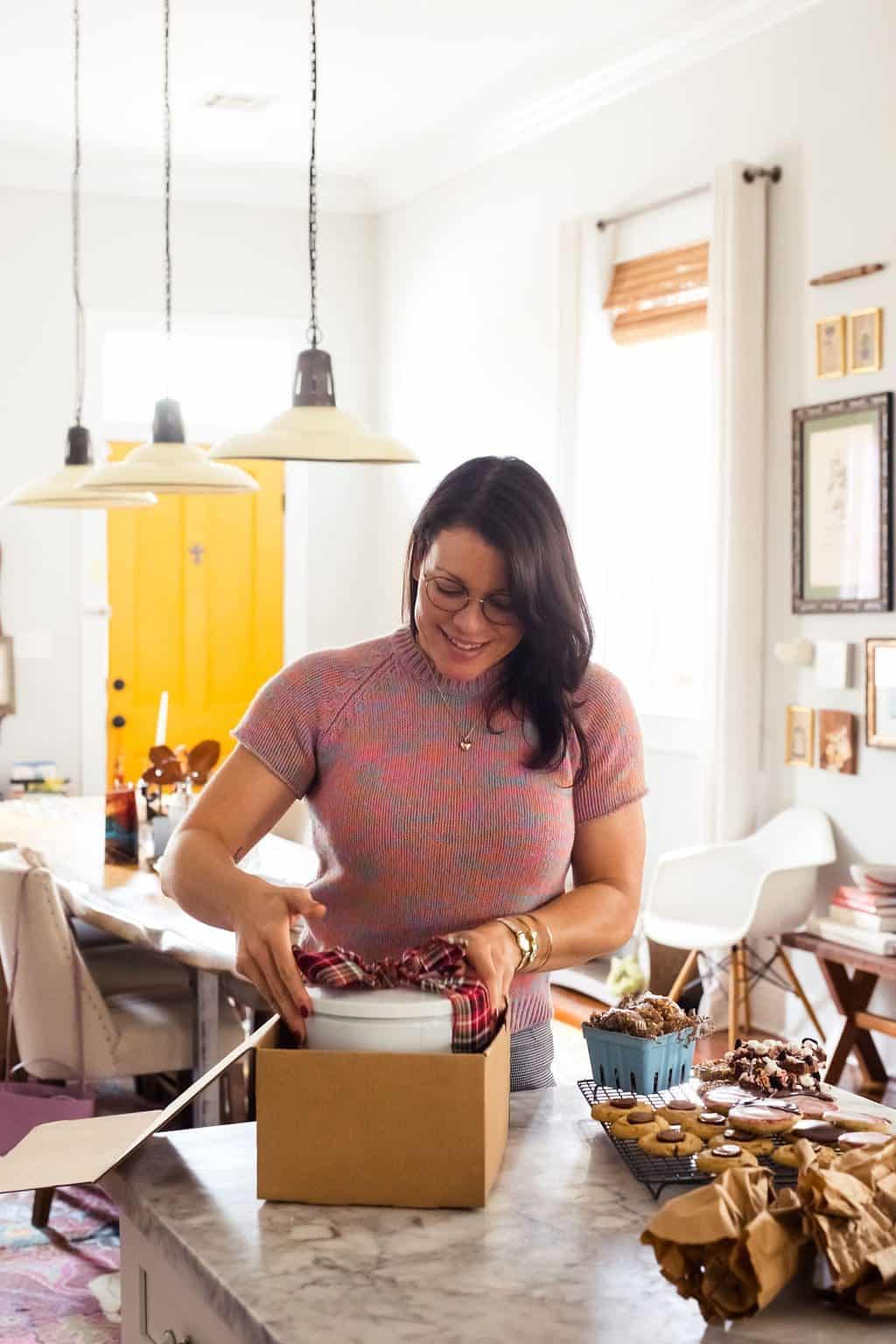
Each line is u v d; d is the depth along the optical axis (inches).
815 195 175.6
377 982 53.7
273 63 215.6
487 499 59.2
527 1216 49.7
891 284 165.5
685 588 205.9
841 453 171.0
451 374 259.6
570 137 223.8
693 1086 59.9
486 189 246.8
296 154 263.4
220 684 277.9
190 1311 48.5
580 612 61.6
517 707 63.0
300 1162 50.5
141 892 139.7
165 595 273.3
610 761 66.2
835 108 172.6
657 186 204.1
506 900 64.0
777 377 181.8
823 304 174.6
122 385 273.1
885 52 165.6
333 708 63.8
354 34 203.6
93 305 265.7
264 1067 50.4
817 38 174.7
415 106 235.8
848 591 170.2
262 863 145.1
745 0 182.2
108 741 269.9
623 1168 54.1
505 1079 55.0
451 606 59.6
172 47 208.4
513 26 201.0
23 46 207.2
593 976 204.2
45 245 261.9
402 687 63.8
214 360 279.0
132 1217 52.3
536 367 235.0
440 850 63.4
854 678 170.7
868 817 168.2
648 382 211.2
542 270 232.4
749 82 185.9
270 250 278.2
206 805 63.7
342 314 283.4
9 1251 122.2
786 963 165.0
